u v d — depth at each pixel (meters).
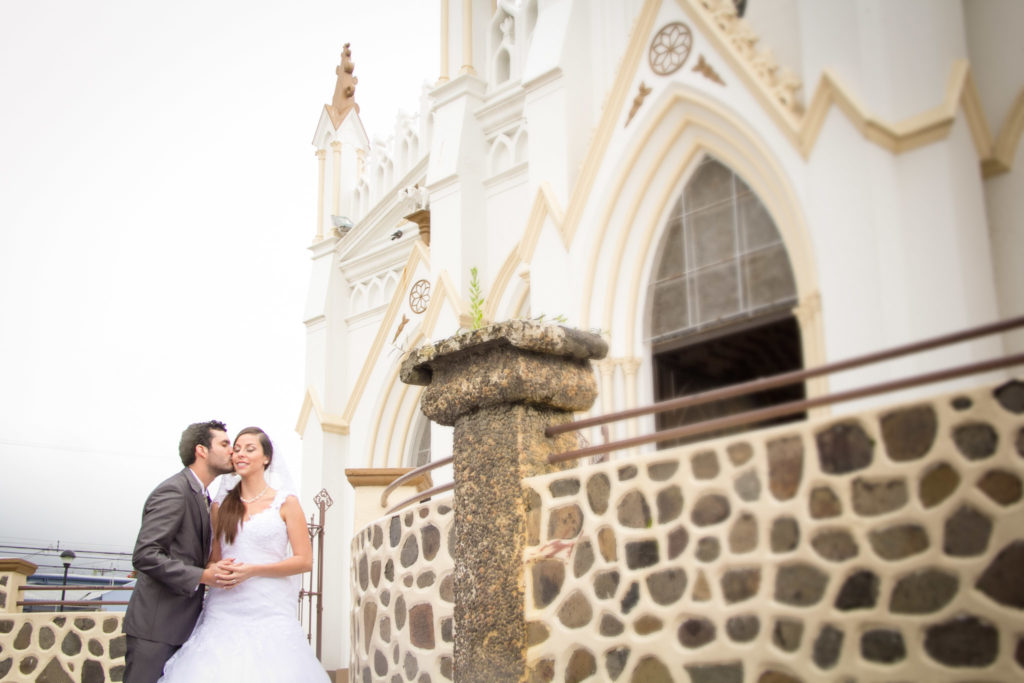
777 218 9.26
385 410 16.00
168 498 5.72
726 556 4.07
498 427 5.14
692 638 4.16
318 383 16.92
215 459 6.13
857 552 3.66
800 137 8.80
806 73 8.84
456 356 5.34
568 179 11.23
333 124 18.23
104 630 9.92
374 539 6.96
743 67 9.45
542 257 11.24
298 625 5.71
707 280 9.98
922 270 7.72
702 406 10.96
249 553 5.68
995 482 3.36
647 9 10.45
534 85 11.82
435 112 14.30
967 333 3.47
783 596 3.85
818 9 8.77
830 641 3.67
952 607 3.38
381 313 16.52
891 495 3.61
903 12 8.10
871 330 7.98
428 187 13.98
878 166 8.07
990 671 3.27
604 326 10.52
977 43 8.38
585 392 5.31
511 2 13.84
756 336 10.79
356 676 7.20
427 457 15.48
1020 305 7.79
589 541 4.70
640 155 10.51
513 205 13.27
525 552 4.97
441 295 13.48
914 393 7.61
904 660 3.48
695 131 10.13
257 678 5.27
